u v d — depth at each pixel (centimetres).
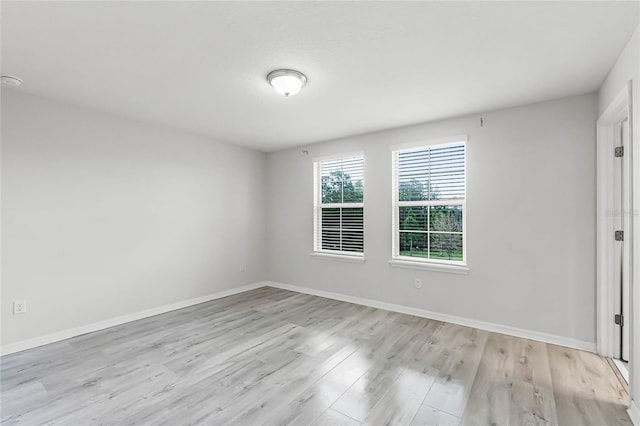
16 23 185
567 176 295
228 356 274
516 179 320
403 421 188
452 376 239
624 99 216
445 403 205
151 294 390
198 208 446
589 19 180
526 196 315
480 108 327
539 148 308
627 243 254
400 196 405
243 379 236
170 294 411
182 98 305
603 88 262
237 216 503
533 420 188
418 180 391
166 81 267
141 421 188
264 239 552
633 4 167
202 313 397
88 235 336
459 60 229
